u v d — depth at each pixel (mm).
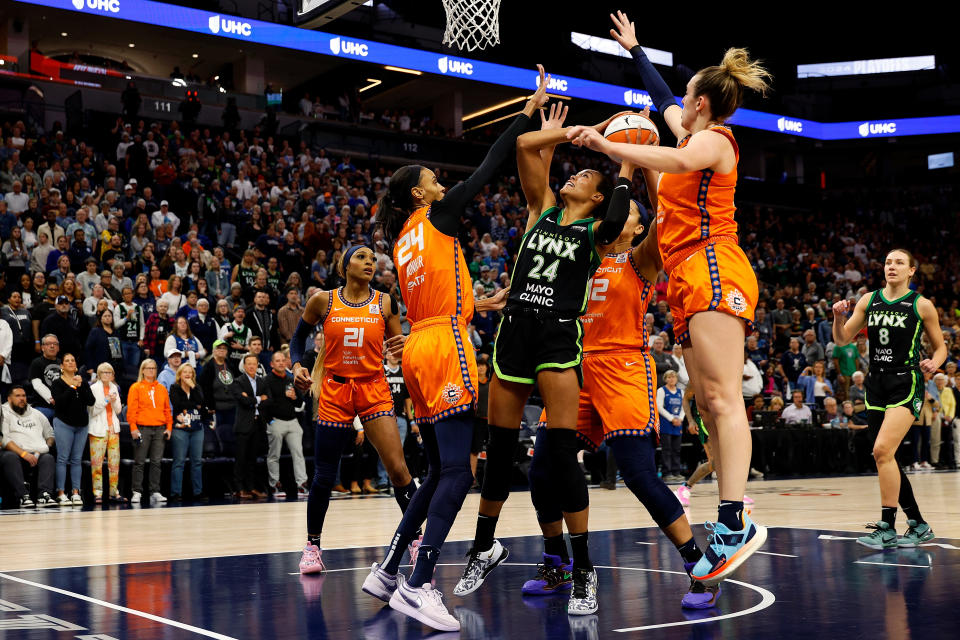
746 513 3189
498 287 14234
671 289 3404
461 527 6340
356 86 25891
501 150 3641
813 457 12969
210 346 10914
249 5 20734
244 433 9711
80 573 4324
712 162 3141
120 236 12648
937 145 30875
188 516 7488
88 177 15852
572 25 25156
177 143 17781
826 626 2938
